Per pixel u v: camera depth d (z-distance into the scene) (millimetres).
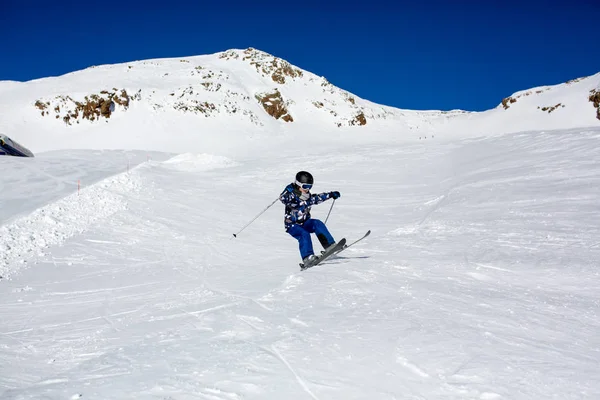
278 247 9852
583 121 72062
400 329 3533
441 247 7648
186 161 25781
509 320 3861
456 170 17875
